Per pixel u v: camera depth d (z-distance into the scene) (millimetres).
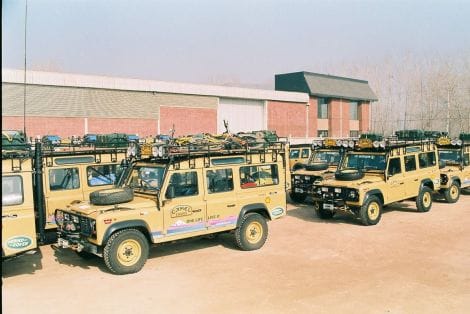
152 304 7102
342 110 57938
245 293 7559
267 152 10711
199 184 9516
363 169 13805
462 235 11555
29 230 8234
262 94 47406
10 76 30297
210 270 8812
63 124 33062
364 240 11117
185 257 9734
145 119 37969
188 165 9398
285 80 55031
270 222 13367
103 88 35188
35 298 7352
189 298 7352
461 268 8875
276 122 49188
